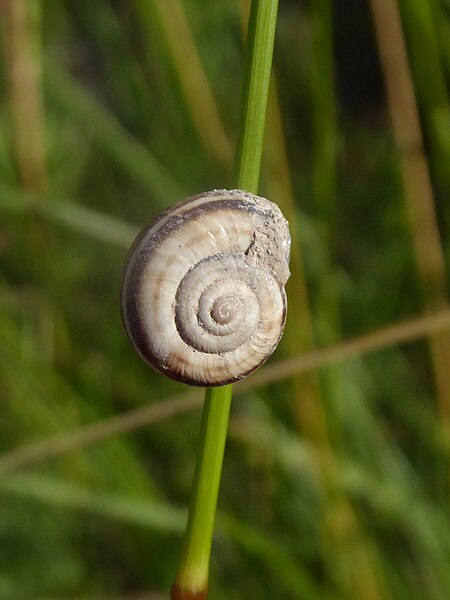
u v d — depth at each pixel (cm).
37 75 16
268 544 14
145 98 17
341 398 16
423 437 17
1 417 17
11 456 14
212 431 9
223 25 17
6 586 17
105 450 16
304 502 16
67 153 19
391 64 14
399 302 17
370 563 15
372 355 17
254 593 16
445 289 16
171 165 17
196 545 10
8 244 17
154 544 17
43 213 15
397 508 16
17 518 18
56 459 16
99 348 18
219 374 10
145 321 10
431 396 17
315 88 14
